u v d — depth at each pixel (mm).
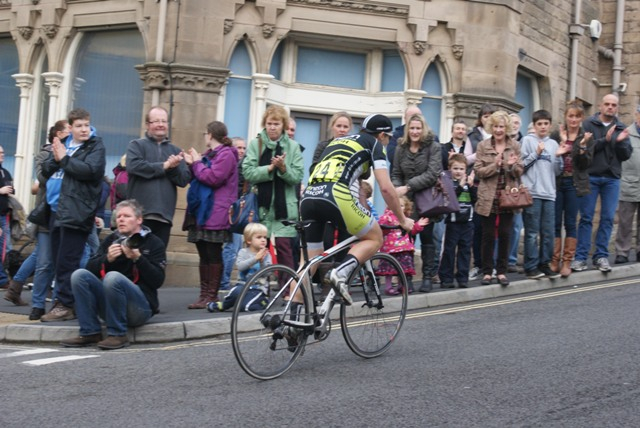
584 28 19297
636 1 20375
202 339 9211
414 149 11109
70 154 9859
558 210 12367
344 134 10547
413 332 9109
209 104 14852
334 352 8188
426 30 15828
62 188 9742
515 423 5934
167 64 14734
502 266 11727
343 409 6234
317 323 7383
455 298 11188
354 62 16266
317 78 16078
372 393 6668
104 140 15922
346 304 7496
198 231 10469
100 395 6672
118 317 8711
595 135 12609
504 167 11328
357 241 7738
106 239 9055
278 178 10445
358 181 7836
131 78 15719
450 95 16000
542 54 18000
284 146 10461
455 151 12414
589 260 14969
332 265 7723
